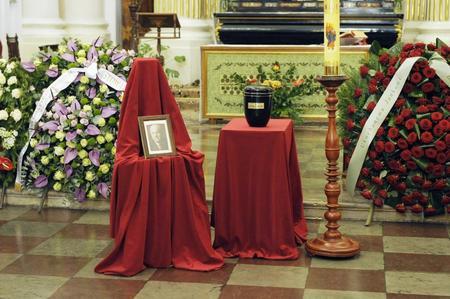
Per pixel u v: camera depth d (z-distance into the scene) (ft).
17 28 42.75
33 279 15.21
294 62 30.94
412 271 15.57
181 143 16.38
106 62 20.40
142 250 15.57
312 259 16.37
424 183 18.29
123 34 46.19
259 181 16.37
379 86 18.92
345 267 15.84
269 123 17.22
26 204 20.58
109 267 15.66
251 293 14.47
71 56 20.43
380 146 18.35
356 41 30.76
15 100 20.42
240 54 31.12
